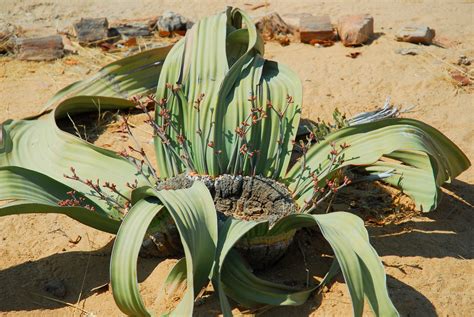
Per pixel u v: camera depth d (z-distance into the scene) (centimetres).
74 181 268
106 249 264
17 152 280
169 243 254
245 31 293
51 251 263
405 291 250
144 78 321
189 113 277
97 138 308
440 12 404
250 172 269
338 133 268
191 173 266
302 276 253
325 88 336
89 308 246
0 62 352
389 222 273
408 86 338
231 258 243
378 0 418
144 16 400
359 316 227
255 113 272
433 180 274
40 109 321
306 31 368
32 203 245
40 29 380
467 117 322
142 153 266
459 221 276
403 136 258
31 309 246
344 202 279
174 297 244
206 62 281
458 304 248
